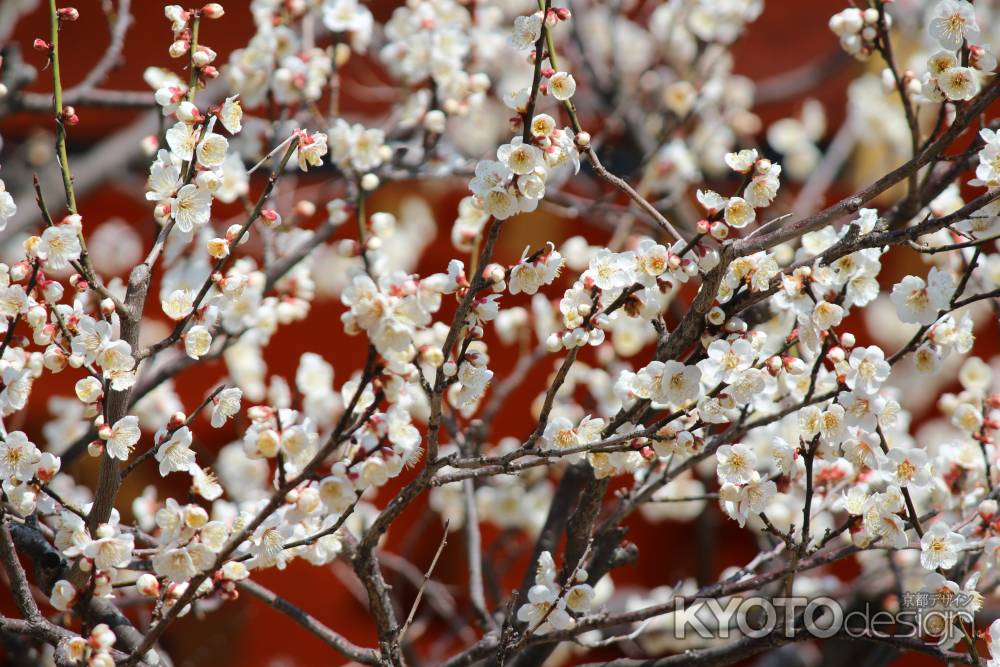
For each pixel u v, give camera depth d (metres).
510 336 3.17
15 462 2.61
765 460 3.03
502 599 3.07
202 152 2.63
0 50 3.10
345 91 4.54
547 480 3.23
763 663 3.63
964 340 2.69
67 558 2.71
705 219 2.62
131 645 2.74
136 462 2.62
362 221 2.95
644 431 2.62
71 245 2.60
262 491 3.16
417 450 2.61
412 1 3.09
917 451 2.66
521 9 4.44
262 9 3.02
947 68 2.63
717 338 2.66
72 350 2.61
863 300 2.66
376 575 2.72
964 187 3.53
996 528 2.72
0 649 3.06
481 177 2.57
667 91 3.75
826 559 2.70
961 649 2.89
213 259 2.93
